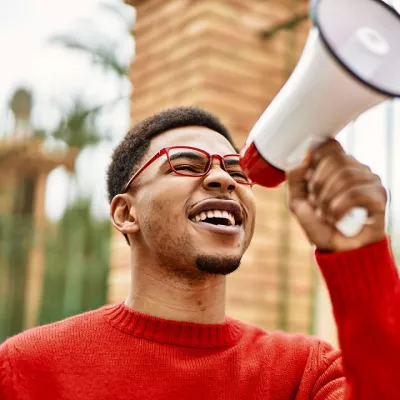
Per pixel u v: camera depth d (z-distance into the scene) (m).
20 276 9.14
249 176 1.10
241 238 1.42
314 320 3.78
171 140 1.51
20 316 9.08
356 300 1.00
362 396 1.00
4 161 8.62
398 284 1.02
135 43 3.87
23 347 1.40
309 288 3.80
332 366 1.41
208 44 3.42
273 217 3.69
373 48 0.92
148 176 1.46
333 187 0.98
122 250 3.83
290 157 1.04
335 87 0.94
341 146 1.01
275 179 1.08
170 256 1.40
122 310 1.46
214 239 1.37
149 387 1.34
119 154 1.63
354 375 1.01
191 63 3.46
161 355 1.38
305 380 1.43
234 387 1.39
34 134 8.27
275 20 3.70
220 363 1.41
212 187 1.40
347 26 0.93
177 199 1.38
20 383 1.34
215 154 1.44
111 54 6.23
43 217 9.30
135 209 1.51
